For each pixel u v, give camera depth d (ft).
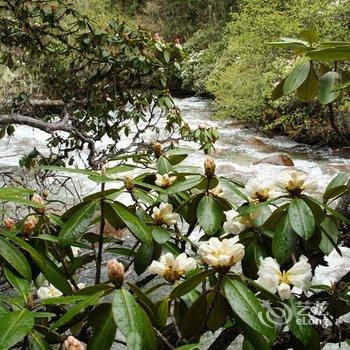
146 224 2.97
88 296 2.04
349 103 16.74
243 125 22.58
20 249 2.68
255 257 2.66
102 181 2.75
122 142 17.54
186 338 2.23
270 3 23.71
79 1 17.13
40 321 2.82
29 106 8.76
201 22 35.42
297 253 2.93
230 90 23.00
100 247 2.85
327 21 19.36
